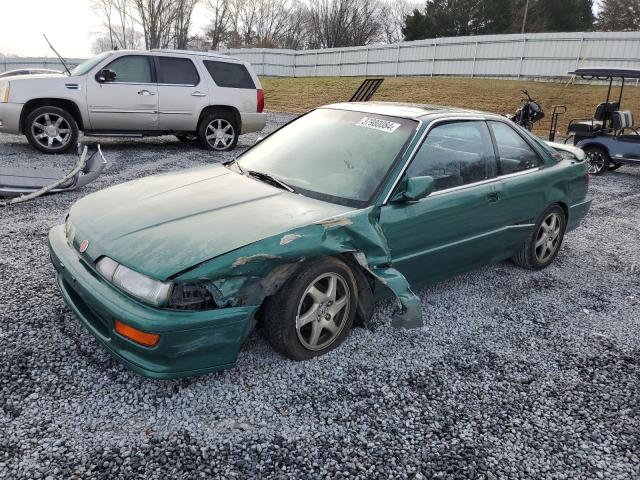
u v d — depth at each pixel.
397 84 25.39
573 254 5.46
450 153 3.68
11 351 2.94
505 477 2.30
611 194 8.83
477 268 4.15
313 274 2.82
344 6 53.06
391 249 3.25
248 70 10.61
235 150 10.70
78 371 2.81
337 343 3.16
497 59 27.09
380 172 3.32
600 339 3.63
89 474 2.13
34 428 2.37
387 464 2.32
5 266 4.14
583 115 18.39
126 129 9.71
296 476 2.21
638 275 4.96
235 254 2.55
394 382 2.92
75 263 2.87
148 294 2.43
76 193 6.50
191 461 2.25
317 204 3.14
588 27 50.16
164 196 3.28
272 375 2.88
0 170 6.11
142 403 2.59
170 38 57.69
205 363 2.56
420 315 3.05
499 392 2.92
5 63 34.38
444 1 48.47
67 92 8.98
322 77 31.78
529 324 3.78
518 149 4.31
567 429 2.65
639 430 2.68
